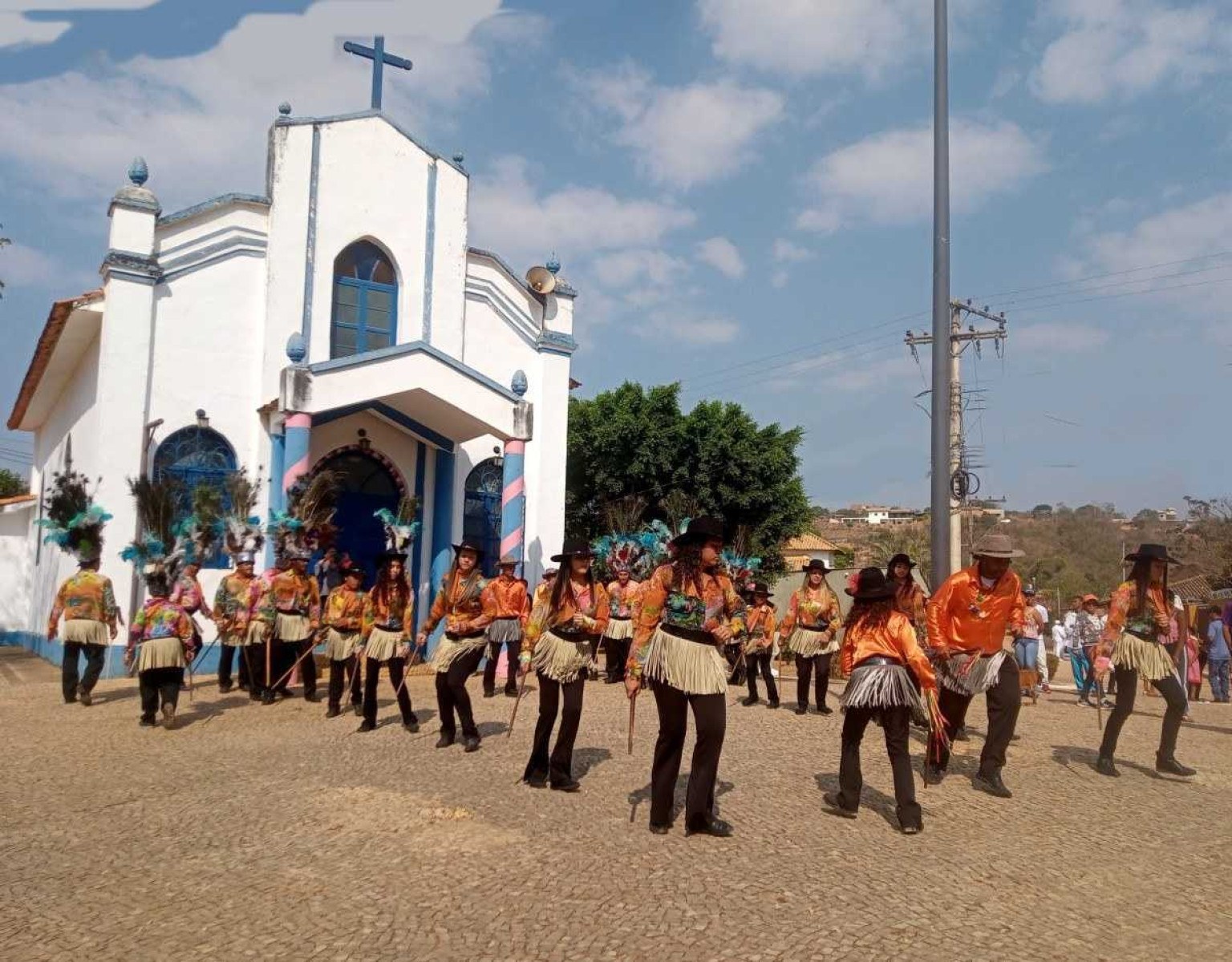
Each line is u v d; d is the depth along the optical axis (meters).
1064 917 4.69
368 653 9.61
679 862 5.39
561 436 17.95
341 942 4.30
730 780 7.52
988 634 7.57
